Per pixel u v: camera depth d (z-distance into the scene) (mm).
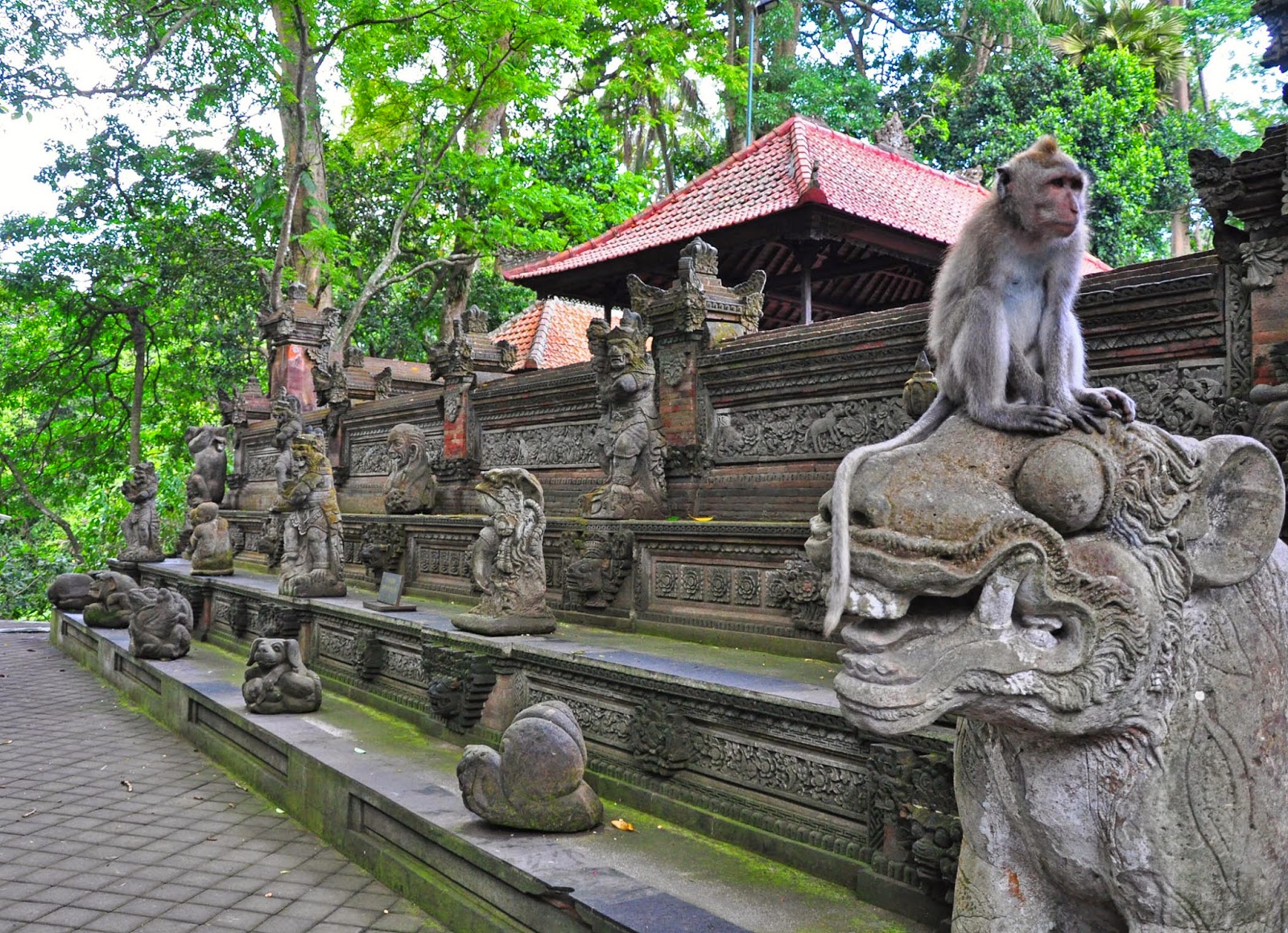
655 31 20969
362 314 21828
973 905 2451
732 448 7062
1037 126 17406
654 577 6934
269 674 7379
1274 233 3809
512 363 10656
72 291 20719
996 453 2176
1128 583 2047
